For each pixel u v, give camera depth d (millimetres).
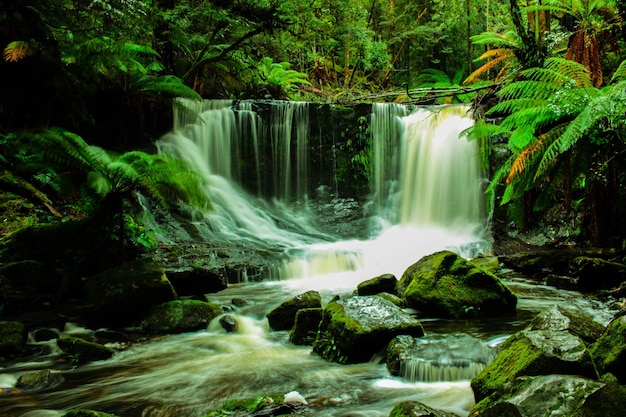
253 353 5012
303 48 17625
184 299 6473
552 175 8078
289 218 11742
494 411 2723
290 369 4520
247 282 7984
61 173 6426
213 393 4051
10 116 8609
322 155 12508
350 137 12609
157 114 11320
